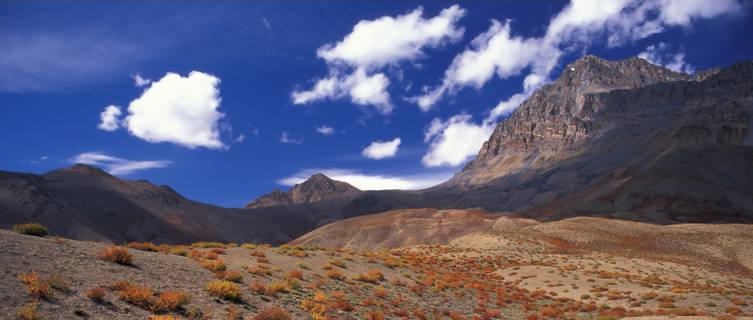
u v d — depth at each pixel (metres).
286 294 22.70
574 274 57.94
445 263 60.59
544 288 50.22
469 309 32.72
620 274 59.47
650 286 51.12
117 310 14.72
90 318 13.62
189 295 17.70
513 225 185.38
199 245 35.62
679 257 91.12
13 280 14.60
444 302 32.97
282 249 39.53
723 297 43.03
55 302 13.90
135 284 17.44
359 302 25.28
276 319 17.34
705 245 100.25
